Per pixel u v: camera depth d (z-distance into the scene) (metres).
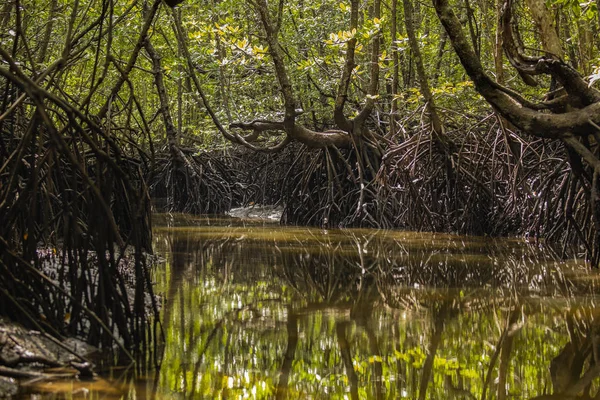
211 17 15.53
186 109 25.42
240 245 11.47
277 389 4.29
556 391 4.33
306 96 16.92
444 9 7.87
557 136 8.11
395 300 7.02
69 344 4.75
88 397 3.91
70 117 4.93
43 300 4.85
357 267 9.14
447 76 18.16
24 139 5.08
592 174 9.09
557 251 10.82
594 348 5.25
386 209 14.93
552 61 8.05
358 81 17.41
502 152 13.44
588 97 8.07
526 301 6.92
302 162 16.62
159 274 8.30
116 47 14.00
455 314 6.38
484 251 10.89
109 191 5.21
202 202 19.56
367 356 5.05
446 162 13.70
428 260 9.77
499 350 5.21
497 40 12.35
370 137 15.47
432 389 4.36
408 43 14.07
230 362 4.80
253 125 15.12
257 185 20.92
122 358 4.78
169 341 5.29
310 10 17.66
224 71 16.69
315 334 5.63
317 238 12.74
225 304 6.71
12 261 4.86
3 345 4.21
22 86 4.28
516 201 13.07
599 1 7.77
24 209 5.84
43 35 13.84
